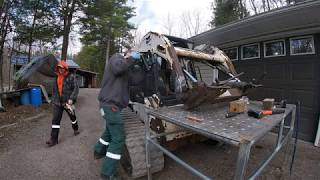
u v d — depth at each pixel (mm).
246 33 5551
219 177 3213
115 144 2783
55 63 9117
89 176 3119
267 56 5652
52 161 3586
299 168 3514
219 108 2939
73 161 3588
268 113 2525
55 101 4309
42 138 4727
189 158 3857
